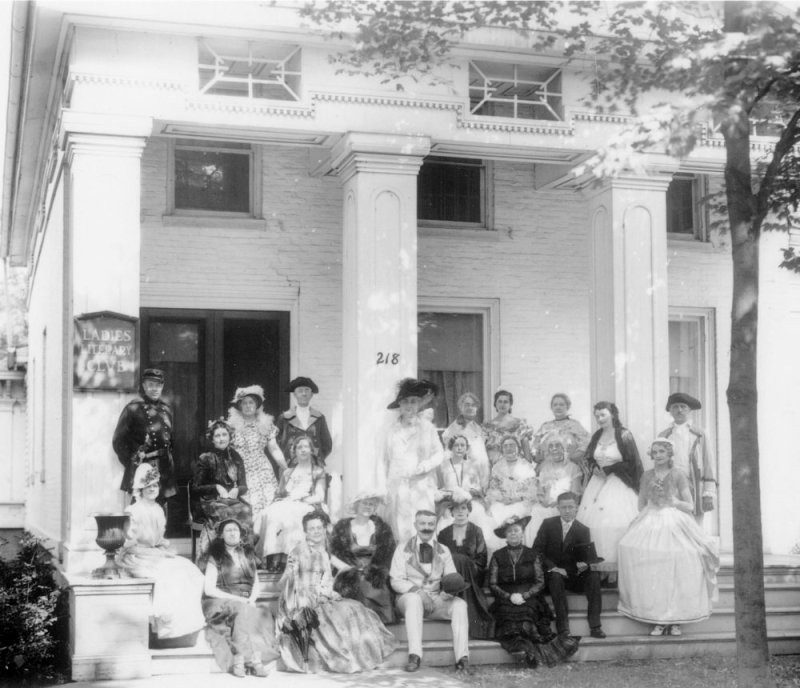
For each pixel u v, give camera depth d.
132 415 9.85
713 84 7.58
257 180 13.00
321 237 13.14
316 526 9.59
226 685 8.86
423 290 13.46
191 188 12.84
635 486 11.02
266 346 13.01
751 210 8.24
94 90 10.12
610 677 9.48
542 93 11.52
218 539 9.69
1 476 21.33
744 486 7.97
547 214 13.92
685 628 10.66
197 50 10.44
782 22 7.18
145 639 9.23
